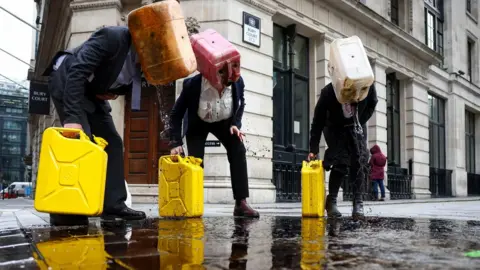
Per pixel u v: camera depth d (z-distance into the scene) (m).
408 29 17.00
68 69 3.29
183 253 1.81
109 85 3.31
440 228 3.01
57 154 2.82
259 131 9.85
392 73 15.63
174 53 3.22
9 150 66.56
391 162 15.52
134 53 3.38
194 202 3.90
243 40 9.60
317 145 4.39
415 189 16.03
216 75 3.66
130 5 9.95
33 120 23.75
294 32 11.44
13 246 2.06
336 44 3.92
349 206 7.88
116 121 9.41
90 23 9.70
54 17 12.84
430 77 18.30
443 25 20.92
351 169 4.32
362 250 1.88
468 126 23.28
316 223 3.43
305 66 12.22
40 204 2.79
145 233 2.63
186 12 9.36
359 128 4.24
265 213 5.23
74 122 3.04
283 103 11.39
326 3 12.12
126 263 1.59
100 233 2.62
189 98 4.00
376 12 14.17
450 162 19.98
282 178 10.91
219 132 4.16
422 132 16.77
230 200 8.64
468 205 9.43
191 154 4.14
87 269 1.47
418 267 1.47
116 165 3.58
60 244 2.11
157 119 9.48
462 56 21.89
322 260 1.62
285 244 2.09
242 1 9.69
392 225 3.27
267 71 10.20
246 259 1.66
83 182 2.81
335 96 4.10
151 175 9.42
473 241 2.21
